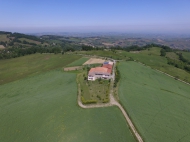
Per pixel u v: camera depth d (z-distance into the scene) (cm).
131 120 5269
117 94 6881
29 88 8462
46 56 17275
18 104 6688
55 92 7544
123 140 4516
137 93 7150
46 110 5959
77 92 7231
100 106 6019
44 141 4541
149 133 4741
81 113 5628
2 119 5725
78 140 4472
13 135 4922
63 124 5103
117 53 17662
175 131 4919
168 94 7738
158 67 13738
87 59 14350
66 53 18262
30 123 5341
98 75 8881
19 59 17012
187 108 6569
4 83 9794
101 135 4650
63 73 10450
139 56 17362
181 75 12100
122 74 9506
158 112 5869
